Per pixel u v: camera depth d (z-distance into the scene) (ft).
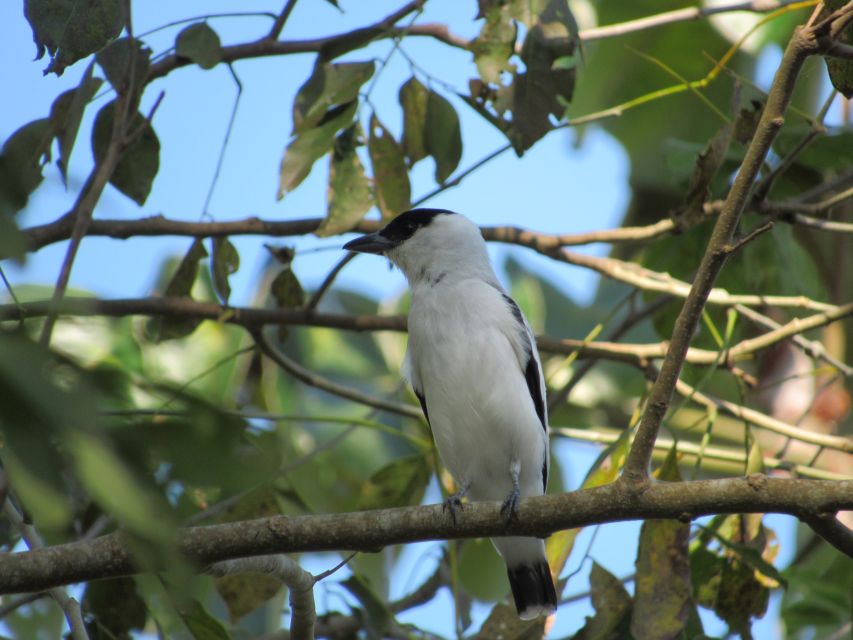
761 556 28.22
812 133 31.86
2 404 7.88
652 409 22.91
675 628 26.58
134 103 29.55
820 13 23.53
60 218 32.45
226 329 41.91
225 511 30.35
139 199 31.27
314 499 42.98
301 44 33.58
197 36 29.58
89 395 8.27
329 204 31.73
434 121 32.07
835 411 45.01
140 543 8.57
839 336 44.91
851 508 22.25
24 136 27.76
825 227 33.76
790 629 35.53
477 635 30.40
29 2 22.94
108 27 23.29
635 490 23.21
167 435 10.28
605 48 48.98
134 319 40.78
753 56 48.73
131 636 29.73
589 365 39.55
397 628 32.65
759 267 37.29
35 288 34.86
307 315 36.11
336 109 30.73
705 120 50.11
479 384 32.73
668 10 48.52
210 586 34.30
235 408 38.29
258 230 34.78
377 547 23.32
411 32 34.27
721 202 33.86
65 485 8.65
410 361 34.60
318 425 45.16
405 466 35.37
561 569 29.14
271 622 41.52
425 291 34.81
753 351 34.45
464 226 36.35
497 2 30.55
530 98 30.73
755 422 33.04
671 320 39.55
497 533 23.91
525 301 50.85
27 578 20.86
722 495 22.85
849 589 35.27
